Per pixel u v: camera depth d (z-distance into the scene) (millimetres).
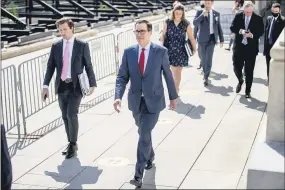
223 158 7266
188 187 6324
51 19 21172
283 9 23938
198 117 9320
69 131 7422
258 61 14633
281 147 6449
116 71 12875
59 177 6719
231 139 8086
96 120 9250
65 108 7398
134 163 7184
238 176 6617
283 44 6398
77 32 19812
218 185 6367
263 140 6750
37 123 9125
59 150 7750
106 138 8258
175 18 10180
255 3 21078
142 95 6430
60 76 7289
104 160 7309
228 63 14383
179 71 10391
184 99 10570
